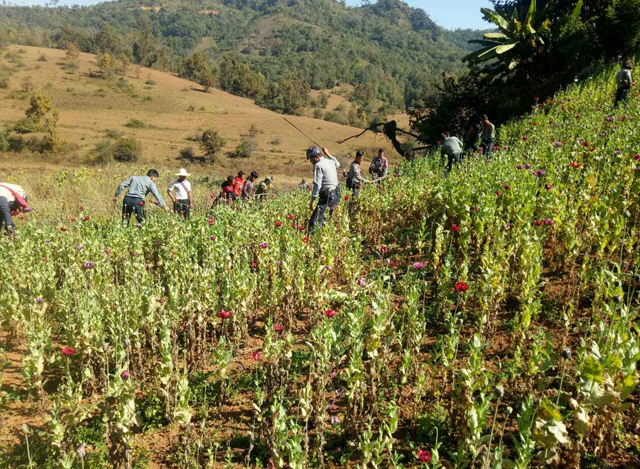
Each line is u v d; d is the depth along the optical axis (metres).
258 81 137.12
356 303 4.33
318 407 3.63
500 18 20.70
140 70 130.62
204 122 88.81
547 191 5.92
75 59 126.50
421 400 3.98
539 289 5.16
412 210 7.82
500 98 21.25
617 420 3.24
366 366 4.40
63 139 65.00
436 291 5.61
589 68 19.19
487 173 7.05
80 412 3.89
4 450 3.75
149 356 5.01
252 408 4.19
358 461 3.22
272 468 3.23
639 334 3.07
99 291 5.62
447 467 3.29
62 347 5.27
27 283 6.06
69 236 7.50
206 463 3.56
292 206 8.90
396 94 186.12
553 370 4.03
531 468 3.12
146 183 9.39
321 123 94.38
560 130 10.26
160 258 7.54
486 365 4.24
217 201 10.41
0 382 4.32
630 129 8.45
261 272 5.87
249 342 5.26
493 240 5.79
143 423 4.11
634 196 5.55
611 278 3.79
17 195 8.16
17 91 93.12
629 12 18.88
